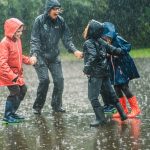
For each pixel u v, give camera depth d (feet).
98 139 34.53
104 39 41.29
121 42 41.63
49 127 39.27
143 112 44.32
